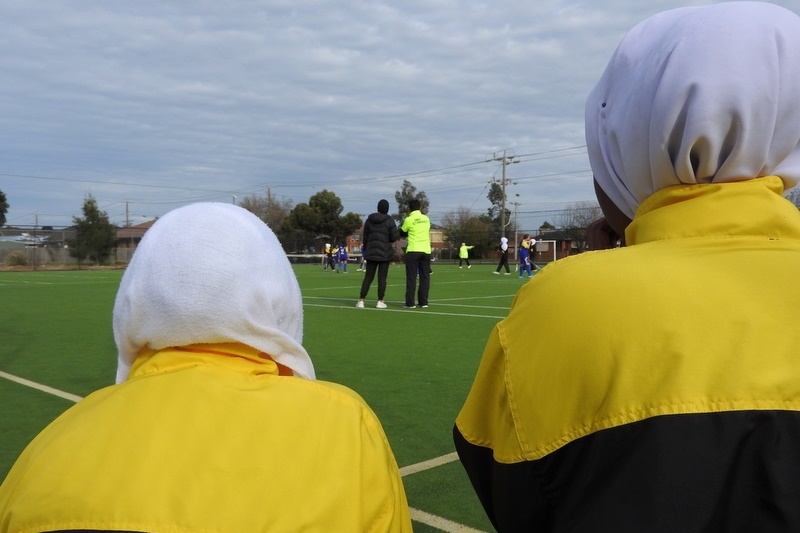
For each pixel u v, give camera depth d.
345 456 1.11
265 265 1.17
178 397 1.10
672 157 0.92
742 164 0.90
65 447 1.07
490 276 25.36
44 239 44.06
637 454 0.76
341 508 1.07
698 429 0.74
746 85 0.86
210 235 1.12
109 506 1.00
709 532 0.71
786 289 0.82
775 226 0.90
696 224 0.92
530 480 0.90
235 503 1.02
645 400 0.78
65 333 8.62
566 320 0.89
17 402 4.91
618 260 0.92
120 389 1.14
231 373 1.15
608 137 1.05
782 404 0.74
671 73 0.90
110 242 44.44
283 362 1.21
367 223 12.05
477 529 2.72
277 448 1.08
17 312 11.30
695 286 0.84
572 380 0.86
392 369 6.05
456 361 6.45
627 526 0.72
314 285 19.33
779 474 0.71
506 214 70.44
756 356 0.77
